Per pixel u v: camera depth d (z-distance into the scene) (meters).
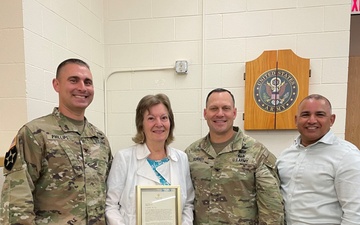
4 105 1.37
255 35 2.10
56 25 1.65
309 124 1.27
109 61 2.32
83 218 1.12
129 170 1.30
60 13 1.69
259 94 2.07
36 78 1.45
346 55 1.98
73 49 1.85
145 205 1.22
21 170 1.00
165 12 2.23
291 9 2.04
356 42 2.53
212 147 1.39
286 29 2.05
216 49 2.16
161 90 2.26
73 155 1.14
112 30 2.31
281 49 2.06
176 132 2.24
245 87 2.09
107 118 2.34
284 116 2.03
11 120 1.37
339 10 1.97
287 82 2.02
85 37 2.01
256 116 2.08
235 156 1.33
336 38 1.99
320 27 2.01
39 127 1.10
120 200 1.27
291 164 1.34
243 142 1.36
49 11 1.58
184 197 1.33
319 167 1.24
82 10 1.97
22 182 0.99
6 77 1.37
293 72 2.01
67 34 1.77
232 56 2.14
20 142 1.03
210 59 2.17
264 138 2.11
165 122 1.32
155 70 2.26
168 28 2.23
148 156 1.35
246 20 2.11
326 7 1.99
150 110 1.31
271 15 2.07
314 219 1.20
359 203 1.12
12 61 1.36
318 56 2.02
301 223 1.22
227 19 2.14
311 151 1.30
